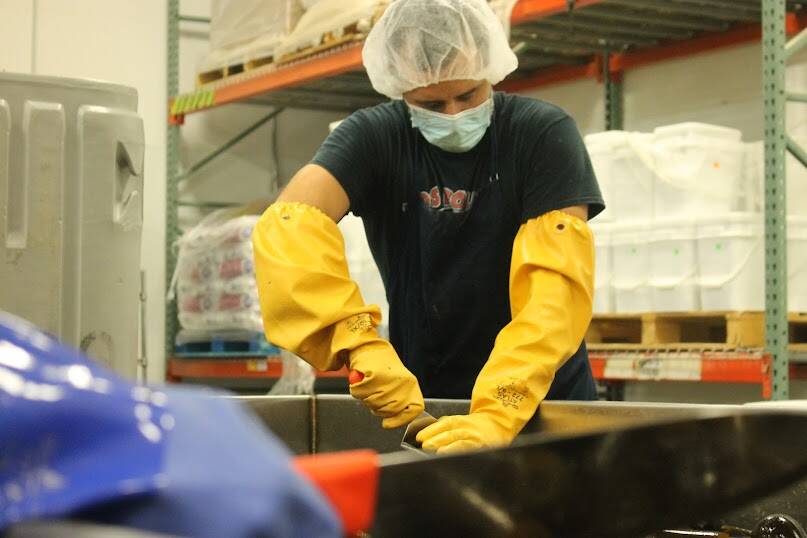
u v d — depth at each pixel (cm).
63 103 191
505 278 189
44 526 40
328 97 557
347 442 211
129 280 198
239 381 556
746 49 413
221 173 577
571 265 167
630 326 371
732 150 347
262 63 497
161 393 45
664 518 91
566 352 164
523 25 412
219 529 41
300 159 596
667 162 344
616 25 412
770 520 129
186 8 568
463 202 186
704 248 334
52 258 189
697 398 418
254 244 177
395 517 73
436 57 172
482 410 158
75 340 192
